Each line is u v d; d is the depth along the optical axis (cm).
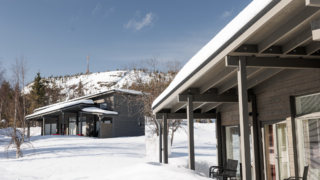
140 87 2202
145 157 1412
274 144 716
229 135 991
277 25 357
